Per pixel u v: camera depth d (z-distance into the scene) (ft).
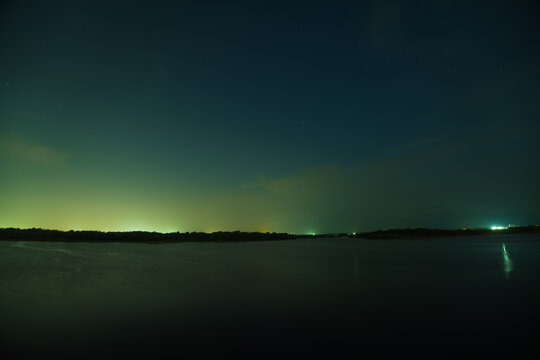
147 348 20.12
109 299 33.76
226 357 18.43
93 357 18.60
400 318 26.73
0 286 40.78
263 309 29.78
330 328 24.09
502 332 22.85
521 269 55.72
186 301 33.12
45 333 22.94
